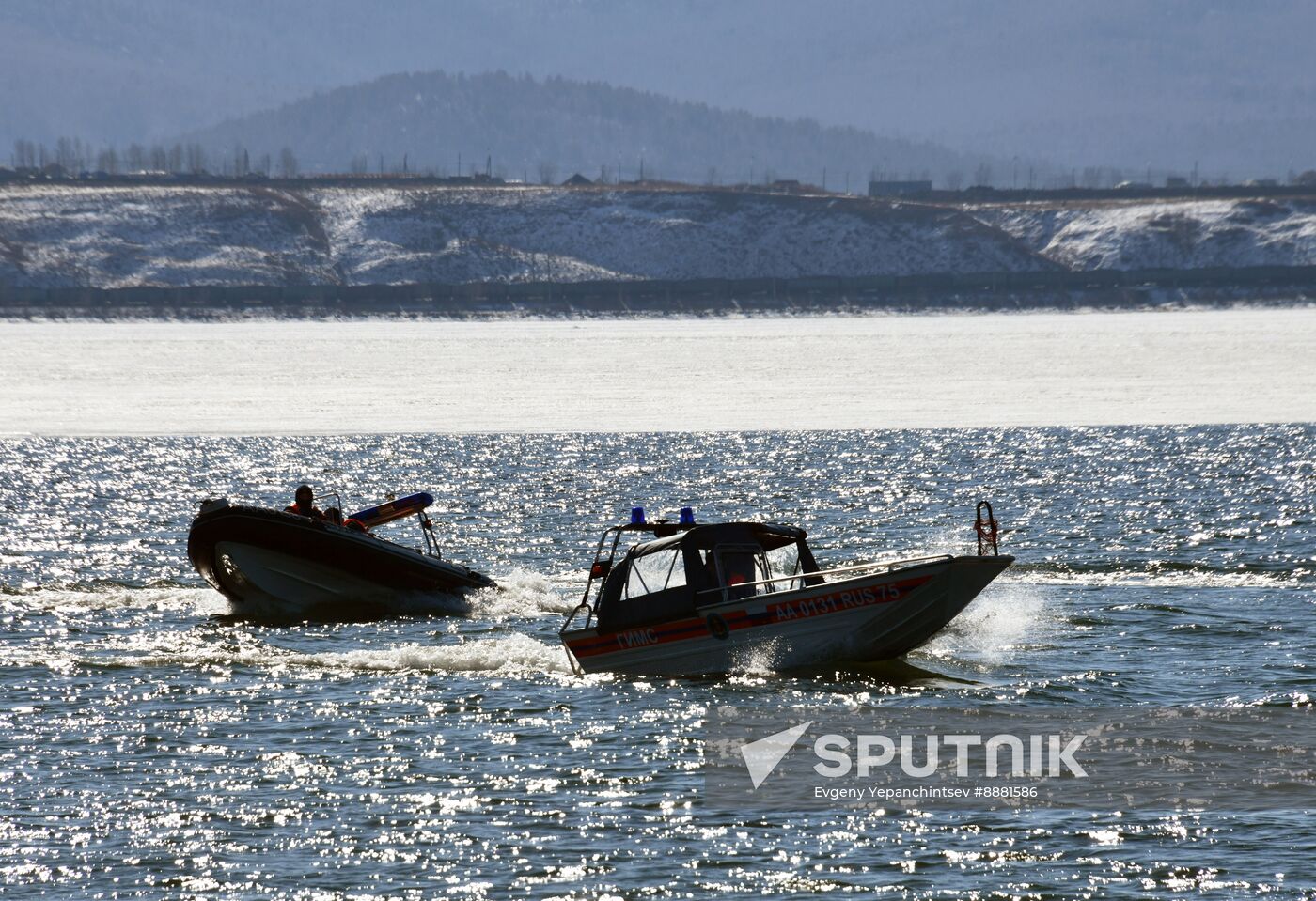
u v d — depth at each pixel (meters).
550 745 68.50
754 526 84.50
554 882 52.62
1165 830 56.38
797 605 80.44
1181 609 98.38
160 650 91.75
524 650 88.75
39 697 78.62
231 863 54.53
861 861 54.16
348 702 76.94
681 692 77.88
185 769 65.31
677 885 52.34
